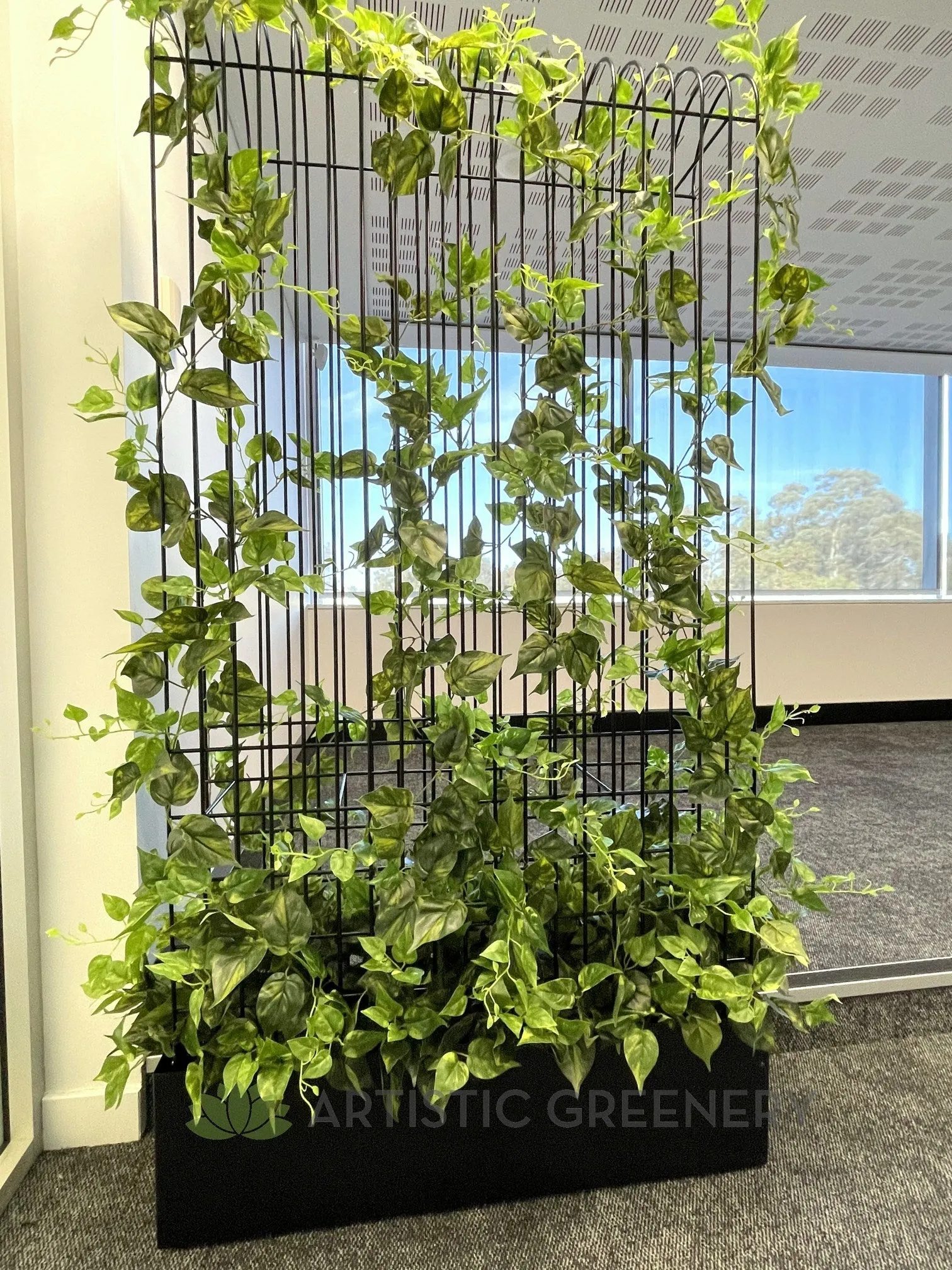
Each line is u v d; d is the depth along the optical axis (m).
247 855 1.33
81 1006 1.09
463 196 2.18
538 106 0.82
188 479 1.54
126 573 1.08
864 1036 1.36
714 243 2.73
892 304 3.60
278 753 2.39
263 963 0.94
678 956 0.91
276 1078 0.83
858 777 3.05
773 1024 1.16
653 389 1.01
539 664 0.87
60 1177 1.03
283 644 2.81
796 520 4.57
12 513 1.02
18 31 1.01
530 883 0.99
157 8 0.76
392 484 0.86
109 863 1.09
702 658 0.97
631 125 1.03
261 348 0.81
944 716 4.50
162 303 1.34
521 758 0.97
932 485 4.70
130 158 1.12
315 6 0.76
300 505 1.13
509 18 1.70
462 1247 0.91
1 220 0.99
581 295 0.91
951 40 1.81
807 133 2.18
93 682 1.08
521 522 0.94
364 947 0.88
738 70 1.89
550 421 0.89
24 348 1.04
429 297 0.94
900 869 2.03
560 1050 0.88
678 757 1.09
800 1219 0.95
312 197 2.25
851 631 4.36
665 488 0.93
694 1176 1.02
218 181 0.77
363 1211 0.93
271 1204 0.91
